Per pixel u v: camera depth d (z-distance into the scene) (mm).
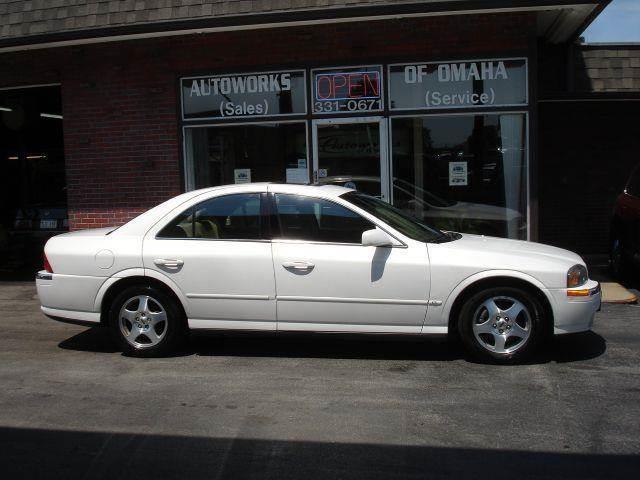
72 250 5988
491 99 9016
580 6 8266
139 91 9734
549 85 11250
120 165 9891
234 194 5914
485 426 4320
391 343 6367
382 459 3867
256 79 9500
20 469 3811
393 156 9312
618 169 11352
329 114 9375
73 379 5426
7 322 7641
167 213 5961
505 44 8875
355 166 9414
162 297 5855
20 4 9484
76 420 4520
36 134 11000
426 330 5574
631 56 11375
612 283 9117
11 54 10086
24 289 9719
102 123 9883
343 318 5617
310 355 6031
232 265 5707
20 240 10953
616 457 3855
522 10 8383
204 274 5746
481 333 5590
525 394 4902
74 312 6012
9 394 5066
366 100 9266
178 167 9734
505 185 9164
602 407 4629
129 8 9039
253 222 5812
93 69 9820
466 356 5891
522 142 9055
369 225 5672
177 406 4762
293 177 9586
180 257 5773
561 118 11344
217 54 9508
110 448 4070
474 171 9203
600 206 11438
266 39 9367
